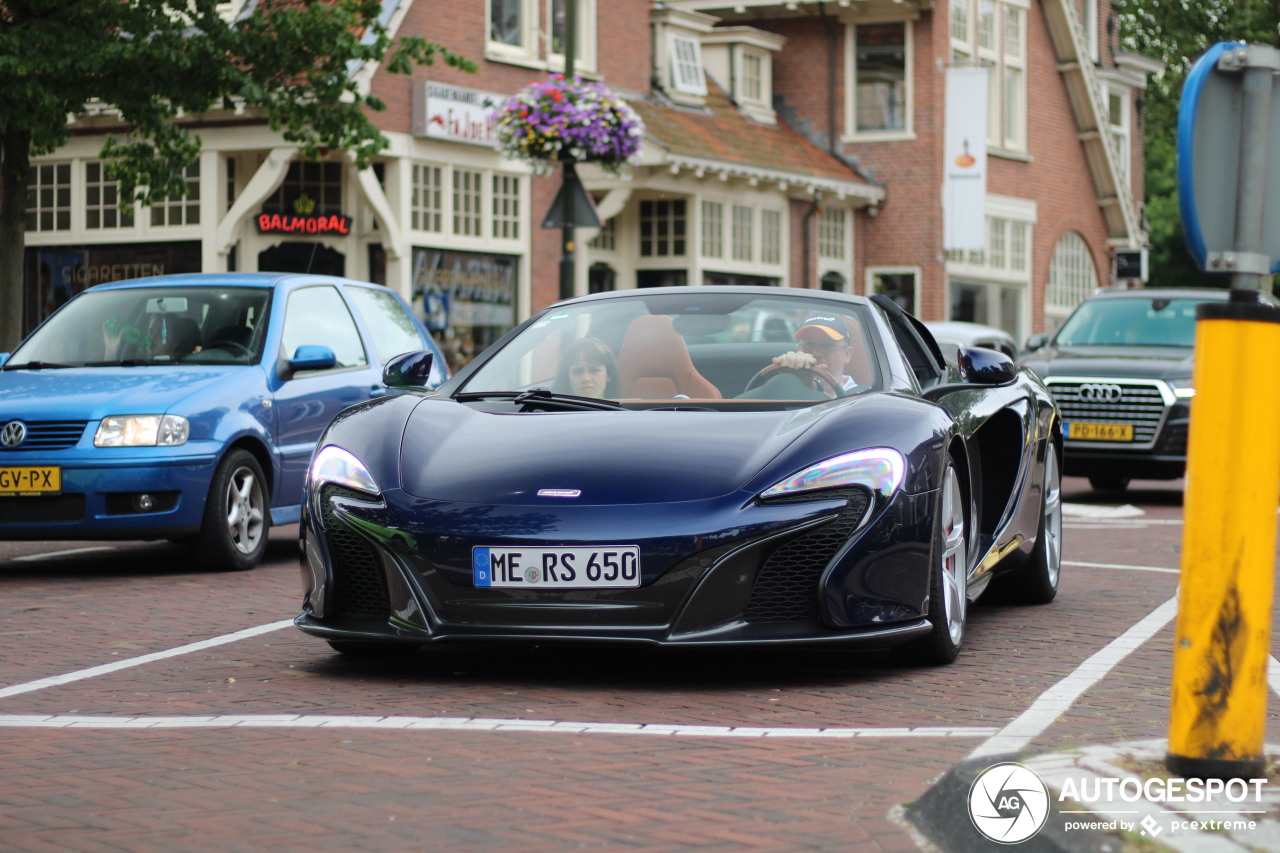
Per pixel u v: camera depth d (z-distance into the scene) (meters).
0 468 8.91
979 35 33.06
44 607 7.90
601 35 25.45
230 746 4.73
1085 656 6.41
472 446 5.91
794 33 32.12
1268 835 3.37
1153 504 14.68
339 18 15.34
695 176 25.83
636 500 5.52
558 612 5.46
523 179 23.16
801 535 5.49
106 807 4.01
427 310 21.59
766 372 6.43
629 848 3.60
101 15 14.55
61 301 21.25
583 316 6.92
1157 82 44.47
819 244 30.27
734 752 4.63
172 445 9.00
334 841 3.68
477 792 4.14
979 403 7.01
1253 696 3.70
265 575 9.20
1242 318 3.62
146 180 15.66
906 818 3.85
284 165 20.03
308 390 10.05
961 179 31.17
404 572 5.61
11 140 14.71
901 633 5.65
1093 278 37.75
